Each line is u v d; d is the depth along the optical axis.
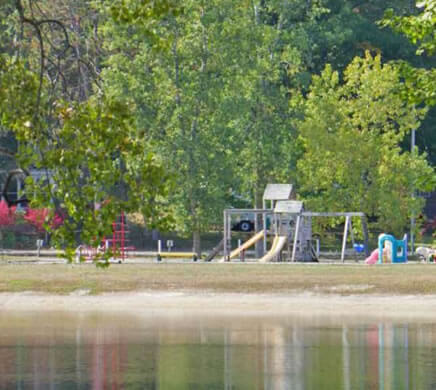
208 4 161.12
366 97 166.38
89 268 127.81
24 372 65.62
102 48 161.62
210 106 160.75
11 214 190.50
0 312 102.88
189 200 160.12
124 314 100.88
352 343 79.88
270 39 169.62
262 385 60.53
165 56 155.12
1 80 36.88
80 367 67.88
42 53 37.31
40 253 171.50
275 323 93.44
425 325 91.75
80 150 36.09
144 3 35.84
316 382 61.59
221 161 160.88
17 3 37.75
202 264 135.75
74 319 97.06
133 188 36.38
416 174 164.75
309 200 166.88
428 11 68.69
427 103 72.94
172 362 70.31
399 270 124.44
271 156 169.75
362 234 169.25
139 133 37.16
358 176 165.00
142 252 180.62
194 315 99.81
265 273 121.44
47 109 37.38
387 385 60.16
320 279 116.62
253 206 198.00
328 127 168.12
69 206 36.09
